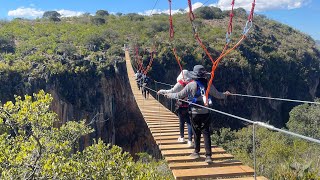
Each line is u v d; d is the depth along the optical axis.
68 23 85.81
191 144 8.20
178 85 7.58
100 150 8.91
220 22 90.19
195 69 6.44
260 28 94.81
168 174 12.02
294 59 83.50
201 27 81.31
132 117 56.66
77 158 8.89
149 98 19.59
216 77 66.75
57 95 50.69
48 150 8.06
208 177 6.13
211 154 6.84
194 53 65.25
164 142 8.79
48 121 9.27
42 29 75.31
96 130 52.69
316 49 101.69
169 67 62.22
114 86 56.47
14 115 8.76
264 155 17.03
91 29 76.81
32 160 7.74
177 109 8.42
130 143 55.50
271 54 78.12
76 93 52.56
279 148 17.17
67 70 52.72
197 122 6.49
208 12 92.69
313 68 88.56
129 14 93.31
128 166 8.34
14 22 81.81
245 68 69.69
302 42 100.44
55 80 51.06
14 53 57.44
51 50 57.44
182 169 6.57
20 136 9.00
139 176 8.06
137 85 22.95
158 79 60.66
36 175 7.63
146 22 82.94
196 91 6.33
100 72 55.19
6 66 49.00
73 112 51.81
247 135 24.72
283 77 77.88
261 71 72.44
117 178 8.25
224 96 6.57
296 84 81.62
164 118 13.08
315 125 36.75
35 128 9.10
